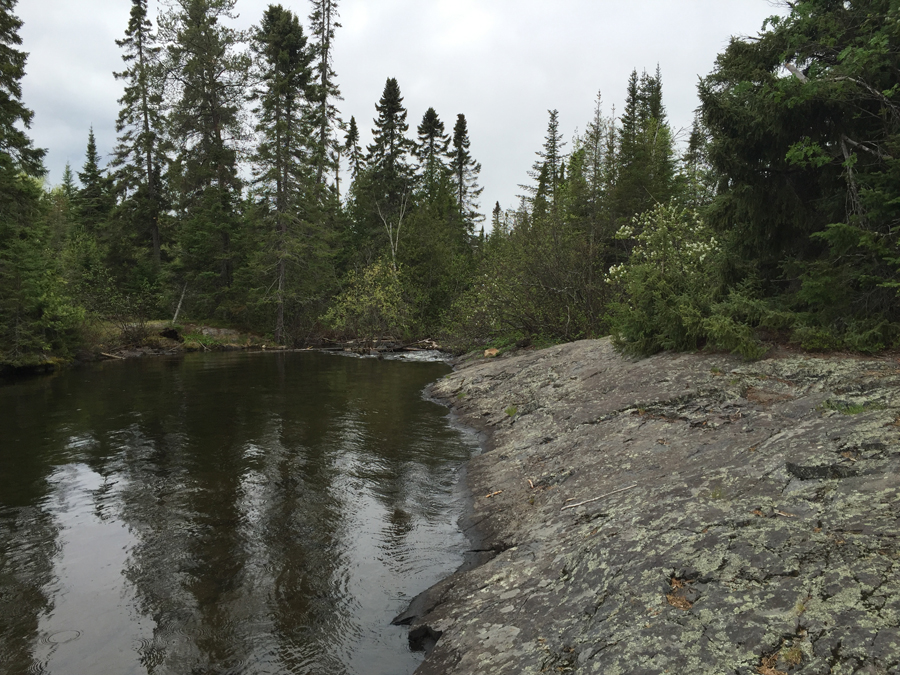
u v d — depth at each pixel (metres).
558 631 3.12
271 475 7.02
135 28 36.19
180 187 33.91
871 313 7.13
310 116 36.59
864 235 6.48
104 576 4.53
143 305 30.03
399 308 31.42
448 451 8.17
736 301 8.10
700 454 5.17
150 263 35.47
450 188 47.25
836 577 2.79
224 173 34.25
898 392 5.07
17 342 17.69
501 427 8.88
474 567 4.65
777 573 2.96
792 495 3.71
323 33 39.81
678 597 3.02
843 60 7.31
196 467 7.34
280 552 4.96
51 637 3.73
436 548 5.09
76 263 29.70
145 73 34.81
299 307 33.97
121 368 19.41
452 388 12.70
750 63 8.58
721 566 3.15
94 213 43.31
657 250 12.67
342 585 4.43
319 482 6.78
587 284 18.39
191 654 3.57
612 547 3.75
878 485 3.51
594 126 30.66
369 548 5.07
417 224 36.25
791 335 7.41
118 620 3.93
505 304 20.25
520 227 23.59
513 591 3.81
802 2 7.99
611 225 24.09
